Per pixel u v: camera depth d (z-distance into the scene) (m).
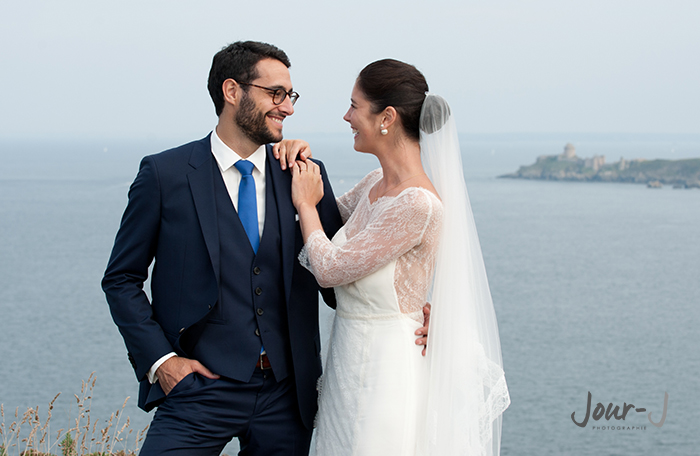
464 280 2.39
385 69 2.33
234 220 2.30
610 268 76.94
